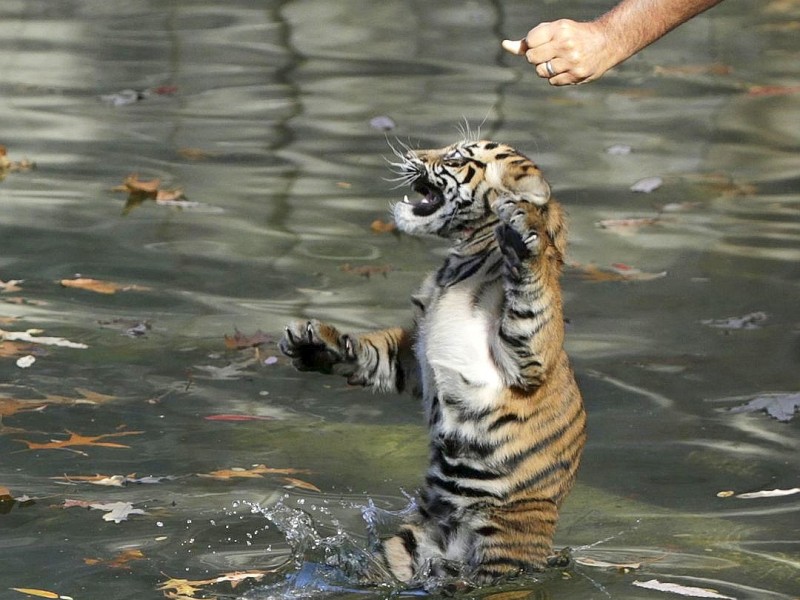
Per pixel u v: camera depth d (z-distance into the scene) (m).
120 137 17.69
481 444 8.17
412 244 14.21
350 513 8.77
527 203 7.71
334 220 14.83
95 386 10.55
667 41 24.25
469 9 26.11
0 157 16.17
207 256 13.53
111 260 13.30
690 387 10.95
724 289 13.07
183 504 8.78
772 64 22.41
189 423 10.04
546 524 8.18
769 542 8.48
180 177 16.12
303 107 19.31
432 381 8.38
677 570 8.11
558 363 8.17
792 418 10.36
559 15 25.14
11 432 9.70
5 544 8.13
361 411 10.45
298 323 8.45
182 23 24.64
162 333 11.63
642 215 15.23
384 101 19.66
